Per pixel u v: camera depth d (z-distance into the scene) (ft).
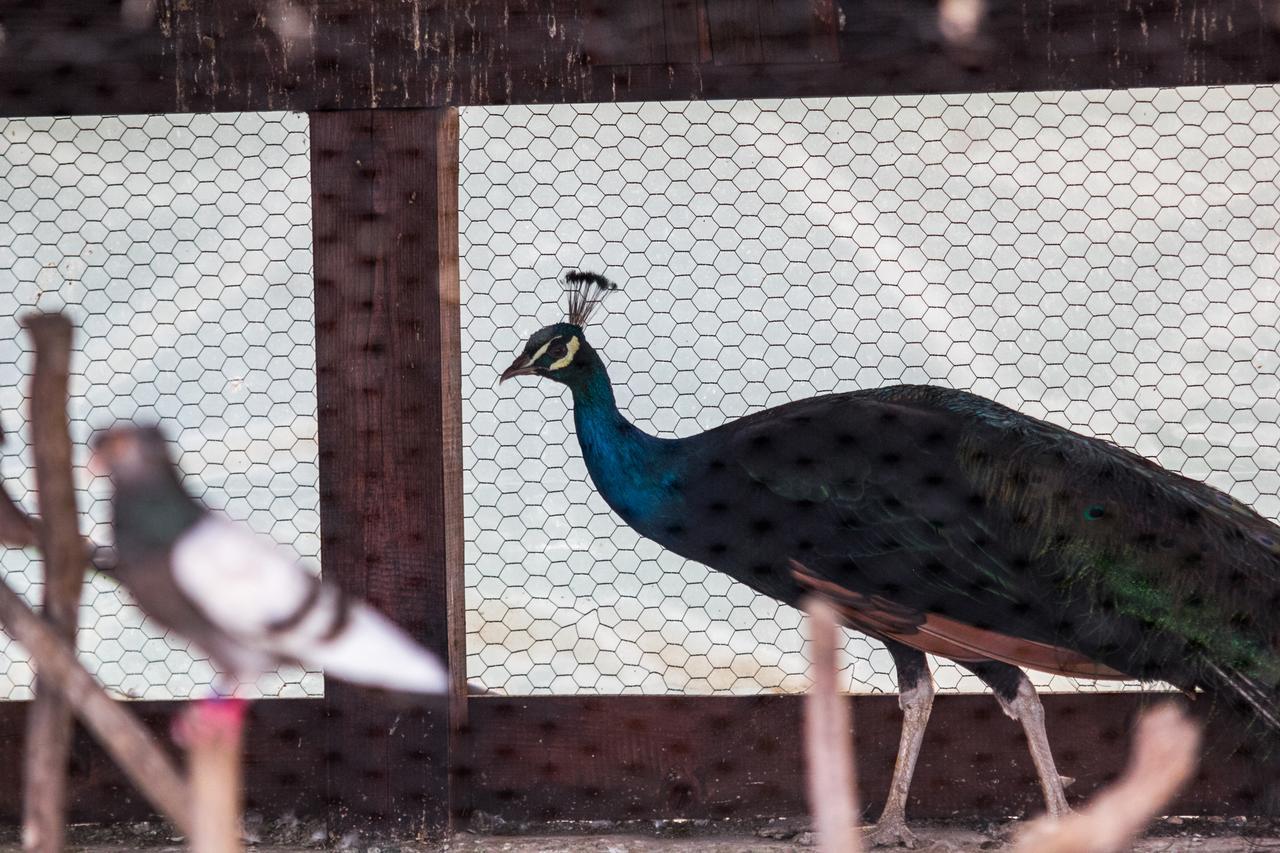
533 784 30.07
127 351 44.91
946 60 26.96
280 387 46.52
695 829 29.68
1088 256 49.11
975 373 47.01
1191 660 27.84
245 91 27.45
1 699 31.89
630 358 46.78
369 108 27.50
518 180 49.32
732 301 48.73
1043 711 28.60
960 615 28.89
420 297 27.84
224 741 6.34
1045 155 50.21
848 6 26.94
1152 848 26.84
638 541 43.93
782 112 50.11
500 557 42.57
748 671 36.94
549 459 46.96
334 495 28.19
